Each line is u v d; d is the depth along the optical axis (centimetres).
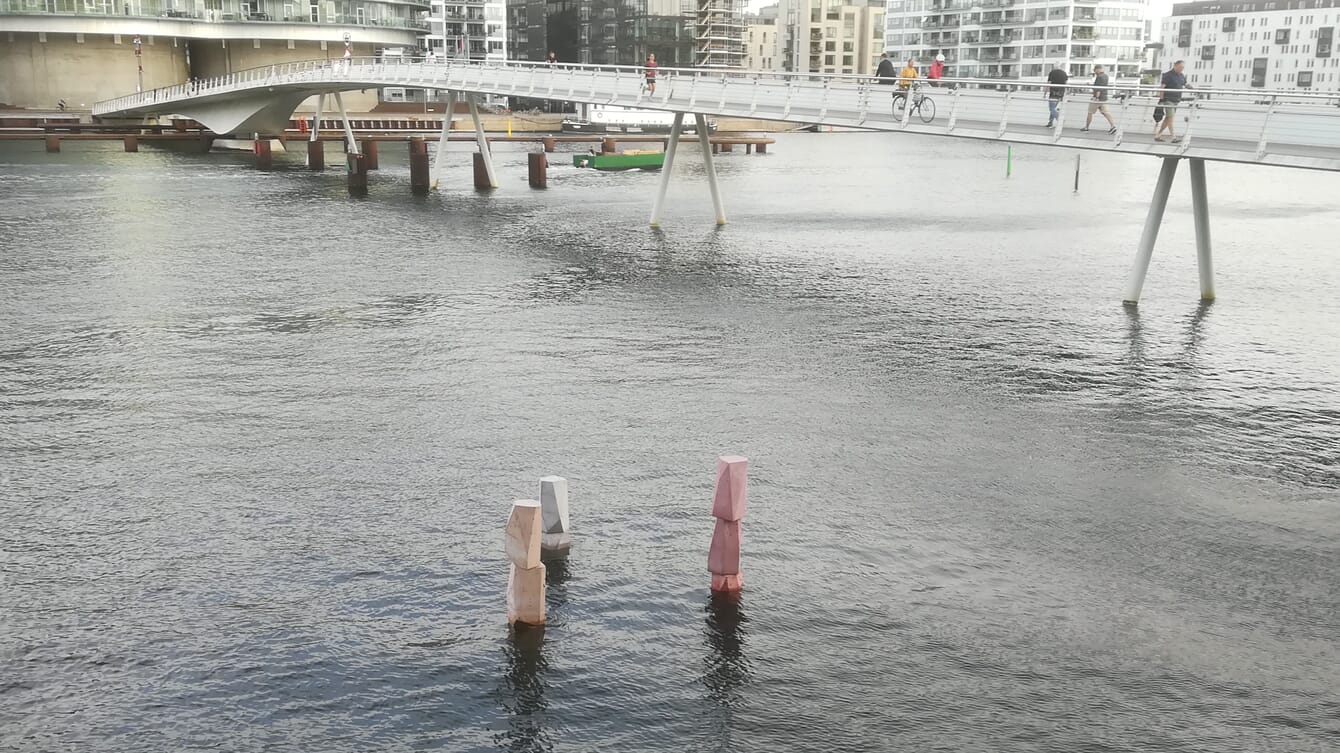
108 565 1335
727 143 10494
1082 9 18138
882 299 3084
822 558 1370
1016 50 18975
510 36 18412
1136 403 2102
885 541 1431
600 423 1928
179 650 1127
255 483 1623
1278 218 5191
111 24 11888
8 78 12219
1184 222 4997
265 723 999
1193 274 3541
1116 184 7250
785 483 1644
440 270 3556
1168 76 2747
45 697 1038
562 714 1013
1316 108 2302
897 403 2081
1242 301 3078
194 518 1488
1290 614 1246
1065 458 1784
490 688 1055
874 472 1700
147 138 10094
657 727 994
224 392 2123
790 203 5806
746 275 3472
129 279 3356
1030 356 2447
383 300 3036
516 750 959
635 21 15475
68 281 3319
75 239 4209
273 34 12762
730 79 4131
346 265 3650
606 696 1044
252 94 9006
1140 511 1559
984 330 2700
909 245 4194
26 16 11719
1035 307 2986
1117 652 1145
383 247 4075
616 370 2294
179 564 1338
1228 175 8288
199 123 10394
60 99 12238
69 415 1972
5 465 1705
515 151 10131
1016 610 1238
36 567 1330
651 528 1449
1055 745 975
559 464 1712
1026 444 1850
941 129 3145
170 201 5588
